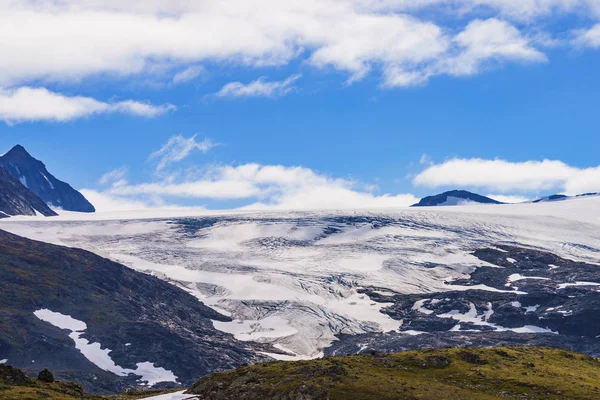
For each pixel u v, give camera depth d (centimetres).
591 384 15012
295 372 15250
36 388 14225
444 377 15175
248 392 14688
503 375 15138
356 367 15375
